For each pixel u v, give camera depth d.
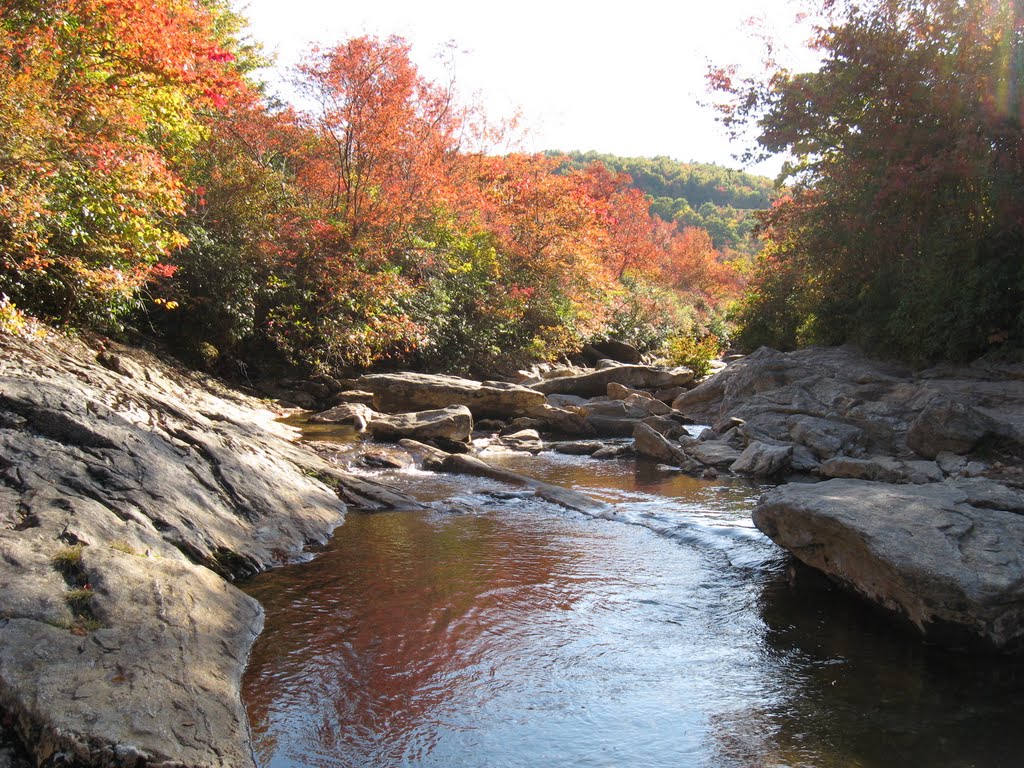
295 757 3.96
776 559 7.43
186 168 17.19
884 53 14.99
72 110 11.25
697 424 17.77
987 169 13.41
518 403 17.28
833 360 16.05
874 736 4.31
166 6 13.16
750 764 4.01
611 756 4.08
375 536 8.05
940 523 6.04
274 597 6.17
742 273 59.19
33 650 3.97
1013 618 5.37
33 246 11.15
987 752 4.14
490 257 25.97
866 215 15.59
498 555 7.51
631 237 51.09
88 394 8.46
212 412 12.84
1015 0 13.45
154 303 16.91
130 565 5.16
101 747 3.42
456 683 4.84
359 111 20.83
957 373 14.06
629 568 7.24
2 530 5.19
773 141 17.52
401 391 17.16
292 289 19.25
